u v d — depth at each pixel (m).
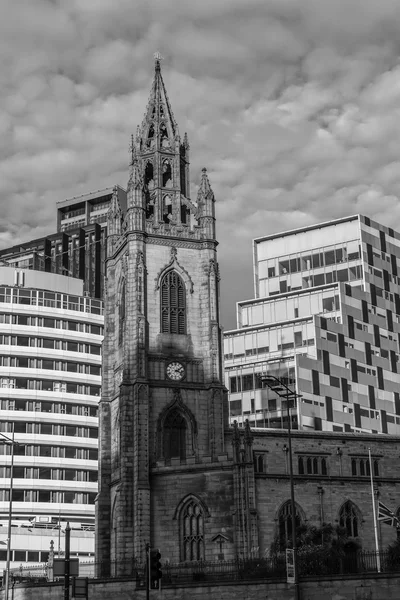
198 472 111.25
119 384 125.88
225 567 105.19
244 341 195.00
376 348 199.00
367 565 99.25
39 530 180.12
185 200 134.25
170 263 127.44
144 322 122.44
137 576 95.38
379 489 118.25
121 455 117.25
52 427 199.62
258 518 109.88
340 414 183.38
